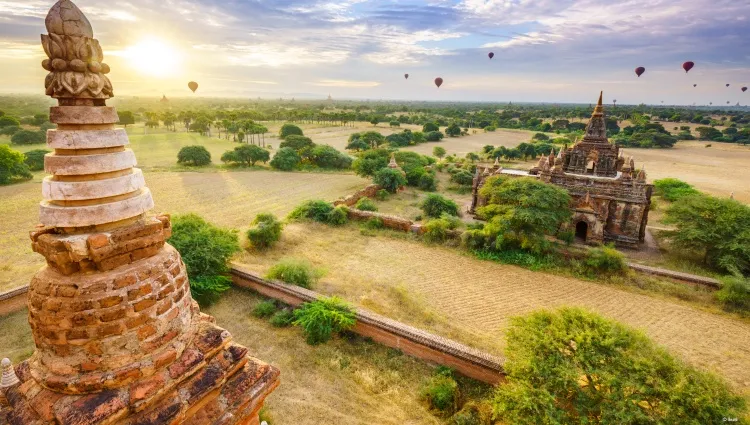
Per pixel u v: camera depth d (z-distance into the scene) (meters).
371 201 41.03
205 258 20.50
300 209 35.69
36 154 57.56
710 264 27.56
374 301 21.45
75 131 4.26
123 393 4.32
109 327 4.32
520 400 11.09
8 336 17.16
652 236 34.12
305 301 19.94
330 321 17.67
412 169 53.28
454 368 16.06
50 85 4.24
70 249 4.17
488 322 20.08
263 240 27.94
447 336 18.52
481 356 15.42
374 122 153.00
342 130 131.62
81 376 4.28
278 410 13.79
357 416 13.77
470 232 29.61
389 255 28.52
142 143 90.38
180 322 4.97
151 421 4.39
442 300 22.25
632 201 30.64
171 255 5.05
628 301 22.45
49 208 4.27
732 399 10.05
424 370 16.19
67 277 4.33
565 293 23.33
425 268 26.47
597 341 11.59
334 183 54.06
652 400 10.29
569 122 165.25
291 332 18.52
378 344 17.83
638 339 11.80
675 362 11.00
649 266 27.31
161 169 59.56
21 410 4.40
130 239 4.59
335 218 34.19
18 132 79.25
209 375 5.08
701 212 28.22
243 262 25.42
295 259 24.36
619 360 11.06
